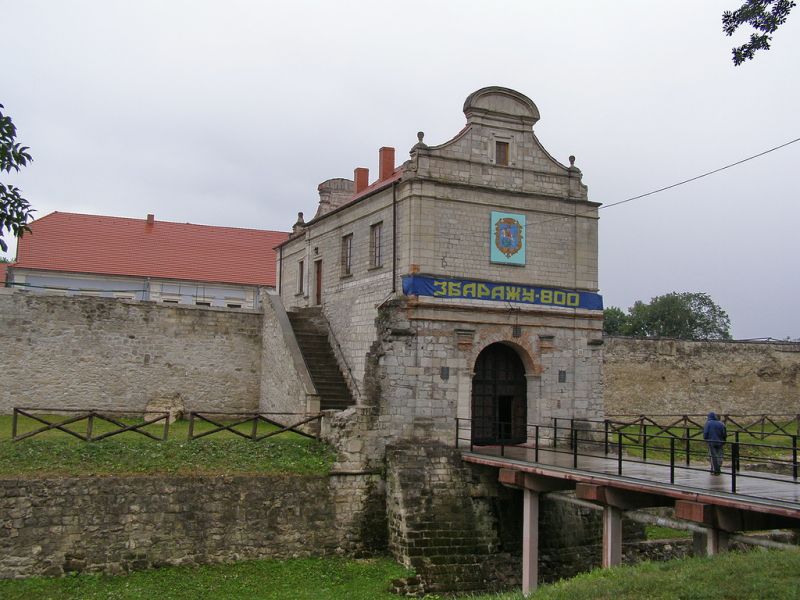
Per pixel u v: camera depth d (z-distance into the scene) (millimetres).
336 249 30625
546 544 24047
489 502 23781
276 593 19234
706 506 15359
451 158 25562
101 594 18391
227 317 32688
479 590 22578
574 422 26422
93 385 30375
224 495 21328
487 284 25547
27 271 43312
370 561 22422
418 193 24859
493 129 26375
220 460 22203
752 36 13586
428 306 24562
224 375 32406
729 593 11773
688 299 78750
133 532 20234
